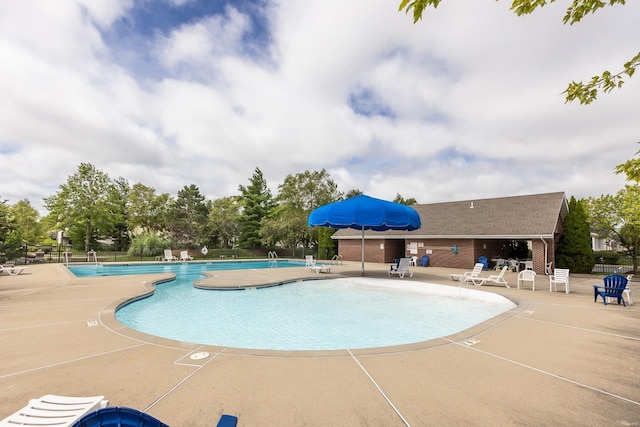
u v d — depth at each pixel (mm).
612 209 24500
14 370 4613
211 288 14469
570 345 5961
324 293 14273
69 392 3926
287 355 5336
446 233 25422
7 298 10648
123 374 4496
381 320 9602
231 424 2211
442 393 3998
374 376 4512
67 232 45062
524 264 23859
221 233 47688
